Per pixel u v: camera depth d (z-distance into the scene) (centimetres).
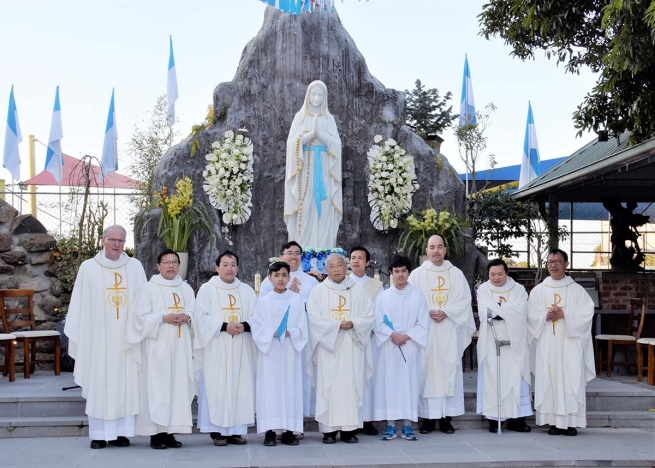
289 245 918
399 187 1249
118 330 773
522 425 860
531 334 867
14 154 1677
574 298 868
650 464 705
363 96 1330
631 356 1261
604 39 1171
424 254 1205
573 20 1145
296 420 778
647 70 1069
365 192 1305
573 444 779
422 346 820
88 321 775
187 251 1183
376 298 852
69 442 786
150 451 743
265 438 776
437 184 1301
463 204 1313
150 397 753
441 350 848
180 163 1242
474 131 1580
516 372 848
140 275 809
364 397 823
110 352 768
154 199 1206
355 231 1285
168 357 761
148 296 772
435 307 872
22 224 1203
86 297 777
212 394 765
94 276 780
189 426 762
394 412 809
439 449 750
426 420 855
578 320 843
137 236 1206
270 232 1273
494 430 854
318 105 1201
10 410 852
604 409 927
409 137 1317
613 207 1533
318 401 784
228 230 1241
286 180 1198
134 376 771
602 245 1698
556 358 845
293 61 1311
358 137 1316
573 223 1695
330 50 1322
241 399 775
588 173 1203
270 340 765
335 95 1315
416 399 817
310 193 1190
